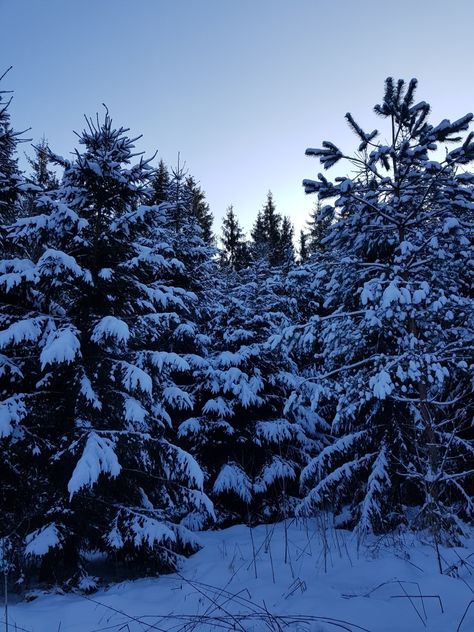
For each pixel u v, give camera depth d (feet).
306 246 124.67
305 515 32.35
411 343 27.94
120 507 24.97
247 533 35.19
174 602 19.17
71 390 25.72
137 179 28.60
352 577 20.93
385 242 32.07
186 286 48.32
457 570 20.66
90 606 18.62
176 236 52.70
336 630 14.53
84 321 27.32
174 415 46.06
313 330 31.40
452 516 25.72
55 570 23.31
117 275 27.27
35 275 24.62
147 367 27.53
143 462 26.09
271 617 15.11
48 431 25.99
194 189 106.32
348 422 33.27
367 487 31.27
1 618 17.69
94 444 22.81
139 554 25.09
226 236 132.77
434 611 16.01
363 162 30.66
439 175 28.76
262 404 46.14
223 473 41.63
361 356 33.78
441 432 29.76
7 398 24.35
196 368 45.03
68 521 24.17
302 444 47.93
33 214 30.99
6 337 22.68
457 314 29.78
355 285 32.32
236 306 49.62
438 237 29.09
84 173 27.63
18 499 24.32
